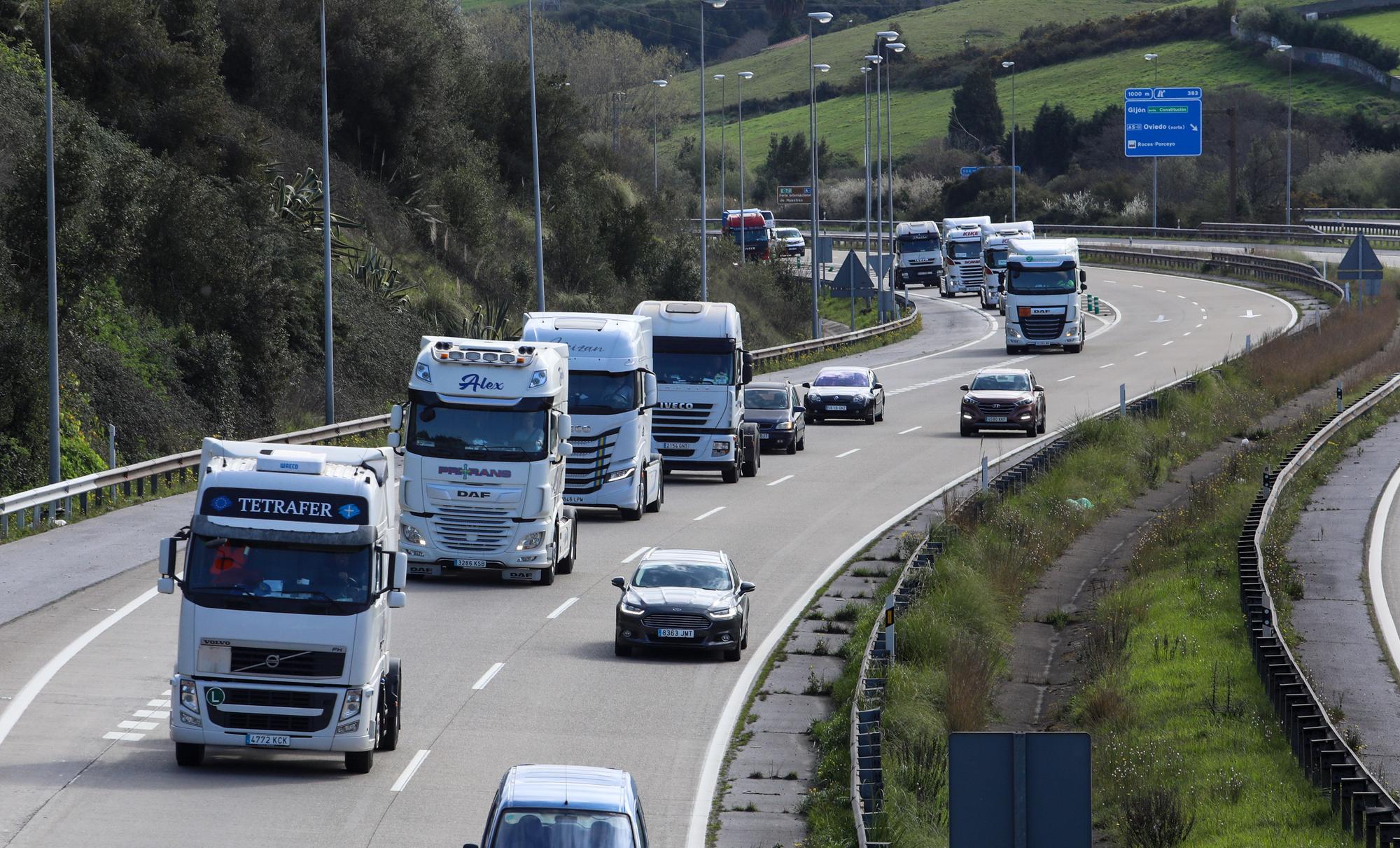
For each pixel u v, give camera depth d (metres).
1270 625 87.00
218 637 64.56
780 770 68.81
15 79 180.38
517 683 82.38
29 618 90.88
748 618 96.31
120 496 132.00
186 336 173.25
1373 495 138.62
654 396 136.00
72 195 149.88
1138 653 92.56
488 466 105.81
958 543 114.12
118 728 70.56
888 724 73.69
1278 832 61.28
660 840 59.16
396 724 69.50
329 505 66.25
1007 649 98.81
